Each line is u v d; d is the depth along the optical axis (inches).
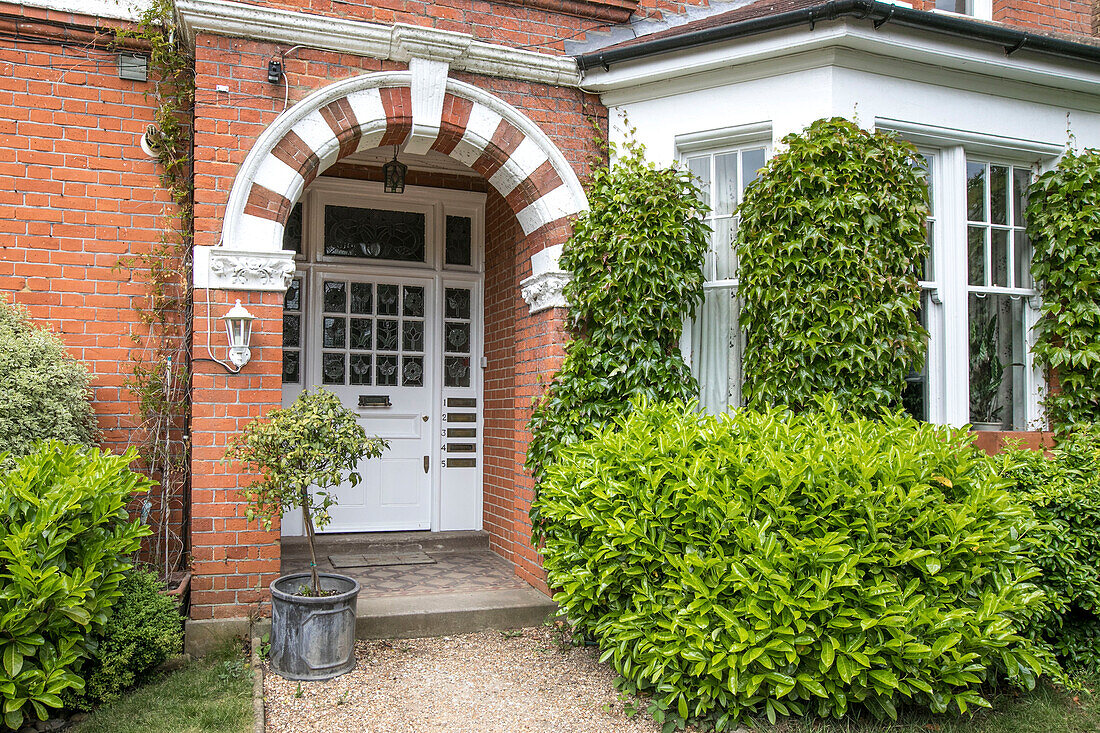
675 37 217.6
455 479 296.7
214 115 196.5
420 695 167.6
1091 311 238.2
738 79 226.2
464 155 231.3
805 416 186.7
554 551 183.5
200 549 189.5
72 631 150.3
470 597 217.3
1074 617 190.1
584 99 237.1
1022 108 243.8
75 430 188.5
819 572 146.2
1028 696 169.2
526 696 168.2
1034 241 251.1
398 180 267.1
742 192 234.1
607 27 243.1
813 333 206.7
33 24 205.6
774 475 156.5
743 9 255.9
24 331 190.2
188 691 164.9
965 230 239.1
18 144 204.7
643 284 217.2
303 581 189.2
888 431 175.3
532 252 241.0
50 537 147.0
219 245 195.6
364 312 291.4
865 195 207.9
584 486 173.2
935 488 159.6
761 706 153.3
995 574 159.9
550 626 211.9
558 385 222.1
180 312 215.3
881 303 208.7
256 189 199.2
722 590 151.6
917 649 141.8
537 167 228.8
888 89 224.8
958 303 237.5
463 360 303.4
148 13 210.8
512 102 227.9
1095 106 253.9
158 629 168.7
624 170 227.9
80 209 209.2
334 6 208.7
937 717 156.6
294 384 280.5
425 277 297.9
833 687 146.1
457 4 223.3
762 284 214.1
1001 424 250.2
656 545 160.6
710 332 235.9
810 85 218.5
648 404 204.2
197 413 191.2
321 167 212.5
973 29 215.5
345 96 208.1
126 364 210.7
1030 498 185.3
